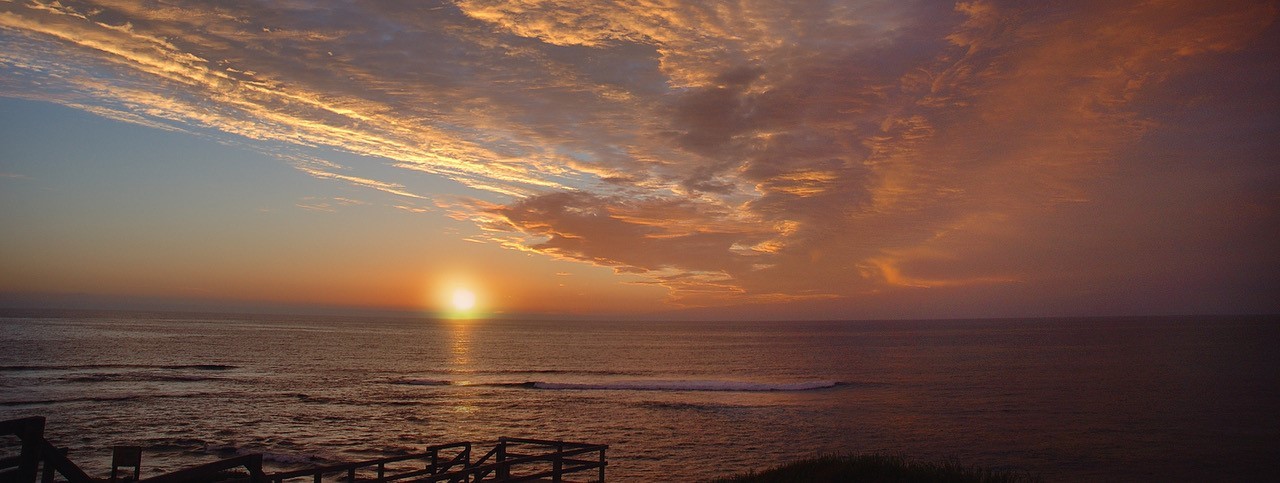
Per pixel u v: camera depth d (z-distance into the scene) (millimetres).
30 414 41625
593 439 36344
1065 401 52531
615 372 84250
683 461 30547
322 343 135375
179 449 31656
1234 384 63406
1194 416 44062
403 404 50469
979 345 149750
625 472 27984
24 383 58250
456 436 36750
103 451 30812
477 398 55156
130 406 46000
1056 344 149250
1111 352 117375
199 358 90562
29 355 84750
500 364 95062
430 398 54656
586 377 76625
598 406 50656
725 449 33594
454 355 112375
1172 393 56938
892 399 55062
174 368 75812
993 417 44625
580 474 27250
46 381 60094
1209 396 54438
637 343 165500
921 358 109312
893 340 181875
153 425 38594
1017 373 79062
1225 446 33938
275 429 38219
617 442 35469
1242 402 50625
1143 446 34094
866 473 14117
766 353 126000
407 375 75750
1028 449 33562
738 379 74938
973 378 73625
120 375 66688
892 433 38562
